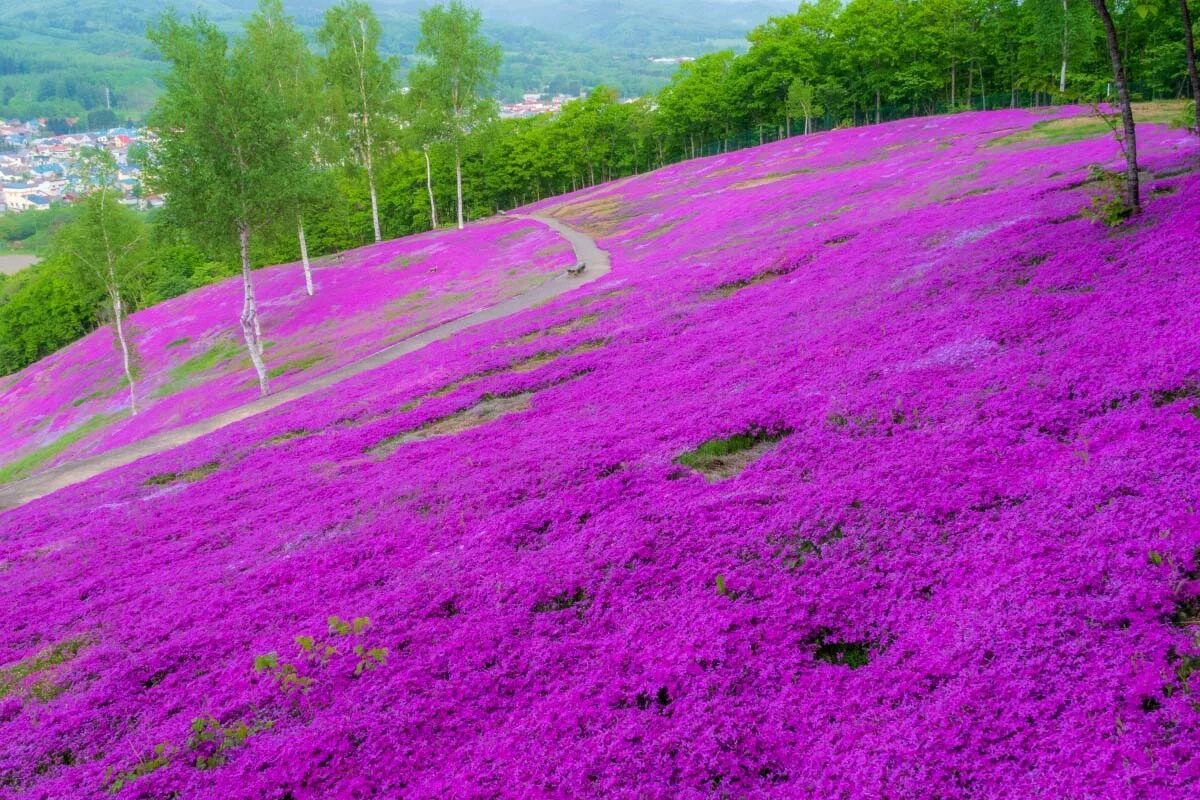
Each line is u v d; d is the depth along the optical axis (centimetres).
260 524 1541
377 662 914
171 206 3847
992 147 5125
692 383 1717
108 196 5188
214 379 4906
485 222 8931
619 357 2166
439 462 1631
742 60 11169
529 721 772
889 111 11106
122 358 6438
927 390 1251
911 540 898
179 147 3744
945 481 977
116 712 967
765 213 4516
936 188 3606
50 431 5625
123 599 1329
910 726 654
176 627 1145
